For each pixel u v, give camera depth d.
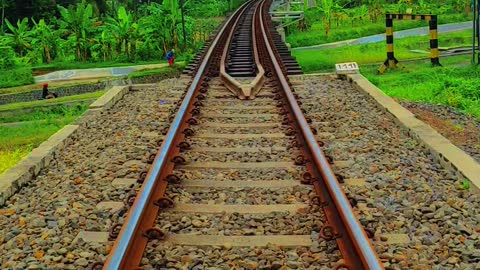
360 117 8.77
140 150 7.20
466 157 6.22
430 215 4.91
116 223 4.98
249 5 48.44
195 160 6.61
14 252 4.52
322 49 32.03
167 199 5.22
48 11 44.84
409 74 18.17
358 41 34.47
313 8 43.41
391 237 4.51
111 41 33.38
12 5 43.53
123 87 11.74
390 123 8.39
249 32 25.95
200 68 12.62
